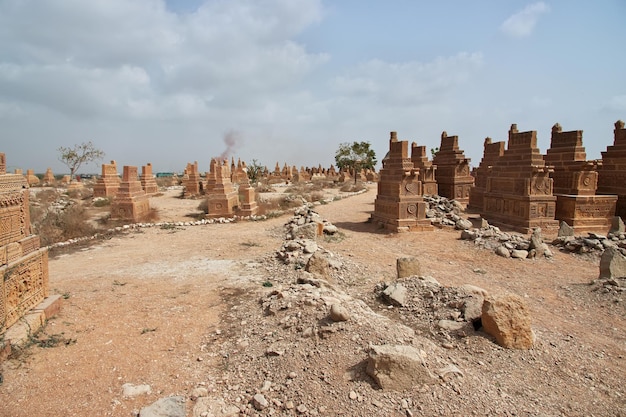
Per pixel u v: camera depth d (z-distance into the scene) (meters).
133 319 6.97
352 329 5.72
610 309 8.41
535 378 5.63
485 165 23.70
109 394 4.77
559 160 18.56
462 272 11.17
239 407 4.58
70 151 48.50
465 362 5.84
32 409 4.43
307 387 4.77
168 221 20.97
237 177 46.12
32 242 6.71
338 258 11.20
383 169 18.59
